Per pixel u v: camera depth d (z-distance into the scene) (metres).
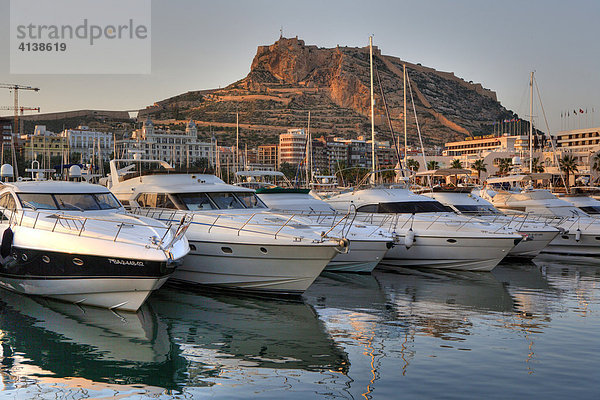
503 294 16.77
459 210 24.86
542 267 22.31
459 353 11.12
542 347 11.47
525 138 155.12
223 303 15.07
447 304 15.38
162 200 17.88
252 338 12.14
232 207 17.94
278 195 22.98
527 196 28.52
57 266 13.84
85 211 15.55
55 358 10.78
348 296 16.28
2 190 15.97
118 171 21.45
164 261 12.71
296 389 9.41
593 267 22.36
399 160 34.34
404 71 37.31
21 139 187.62
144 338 12.02
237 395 9.20
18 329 12.42
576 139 169.12
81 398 9.08
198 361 10.73
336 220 20.52
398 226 21.98
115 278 13.26
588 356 10.90
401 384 9.56
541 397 8.99
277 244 15.08
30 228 14.44
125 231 13.89
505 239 20.14
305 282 15.45
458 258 20.97
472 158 147.50
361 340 12.00
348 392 9.26
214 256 16.08
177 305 14.79
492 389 9.32
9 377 9.88
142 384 9.62
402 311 14.55
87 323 12.95
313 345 11.66
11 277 14.81
